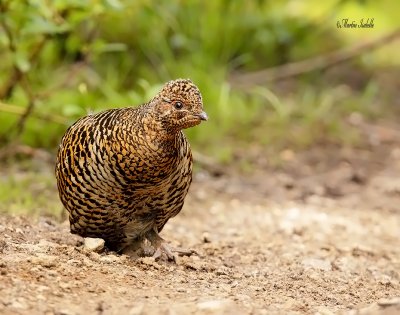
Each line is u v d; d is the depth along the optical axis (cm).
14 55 1261
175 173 842
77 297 729
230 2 1836
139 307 704
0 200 1138
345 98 1855
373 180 1489
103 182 831
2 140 1423
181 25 1783
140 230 896
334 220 1262
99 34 1622
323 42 2038
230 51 1827
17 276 750
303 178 1485
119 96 1506
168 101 805
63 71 1612
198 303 728
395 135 1712
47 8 1193
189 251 964
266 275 927
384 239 1190
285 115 1703
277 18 1888
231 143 1597
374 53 2116
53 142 1430
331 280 933
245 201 1349
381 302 749
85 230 895
